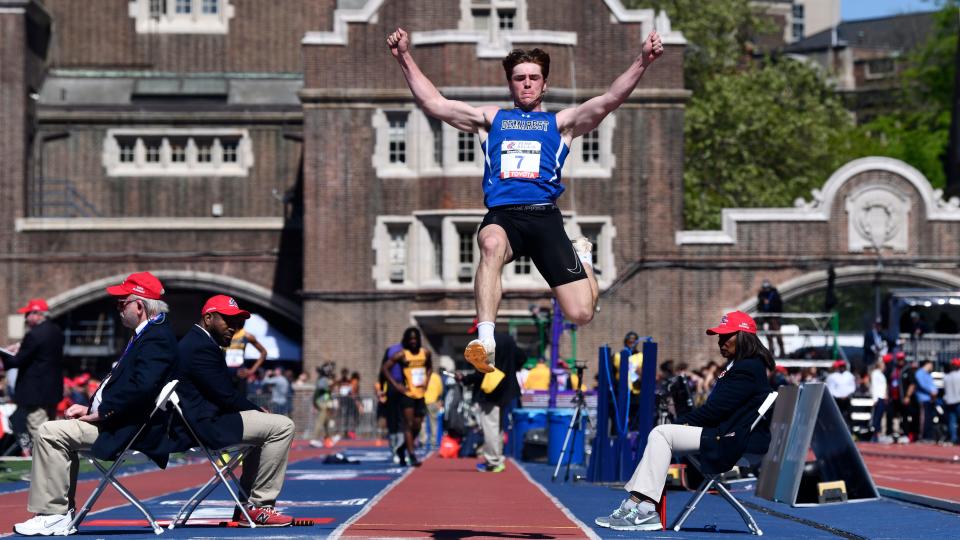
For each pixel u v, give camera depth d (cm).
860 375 14688
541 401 10031
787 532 4412
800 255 17262
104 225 18300
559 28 17388
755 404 4328
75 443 4059
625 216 17375
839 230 17300
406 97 17275
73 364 18825
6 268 18288
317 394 13688
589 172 17325
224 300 4303
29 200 18862
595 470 6906
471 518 4688
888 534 4303
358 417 15888
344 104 17300
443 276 17125
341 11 17350
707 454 4309
